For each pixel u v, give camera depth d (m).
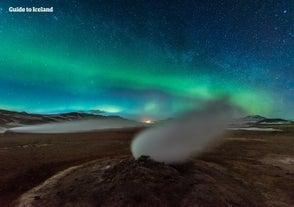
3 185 13.75
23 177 15.05
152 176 10.97
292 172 16.34
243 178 14.22
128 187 10.23
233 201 10.11
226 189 11.20
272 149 27.12
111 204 9.59
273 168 17.41
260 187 12.78
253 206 10.12
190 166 14.09
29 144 32.94
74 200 10.28
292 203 10.81
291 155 23.12
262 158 21.42
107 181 11.29
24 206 10.47
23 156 22.14
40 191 12.04
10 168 17.27
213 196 9.98
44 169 16.72
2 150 26.58
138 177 10.82
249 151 25.27
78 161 19.11
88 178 12.30
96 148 27.08
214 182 11.76
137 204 9.43
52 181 13.41
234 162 19.14
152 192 9.89
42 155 22.61
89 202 9.95
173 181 10.80
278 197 11.47
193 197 9.76
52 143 33.84
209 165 16.38
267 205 10.49
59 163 18.56
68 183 12.22
